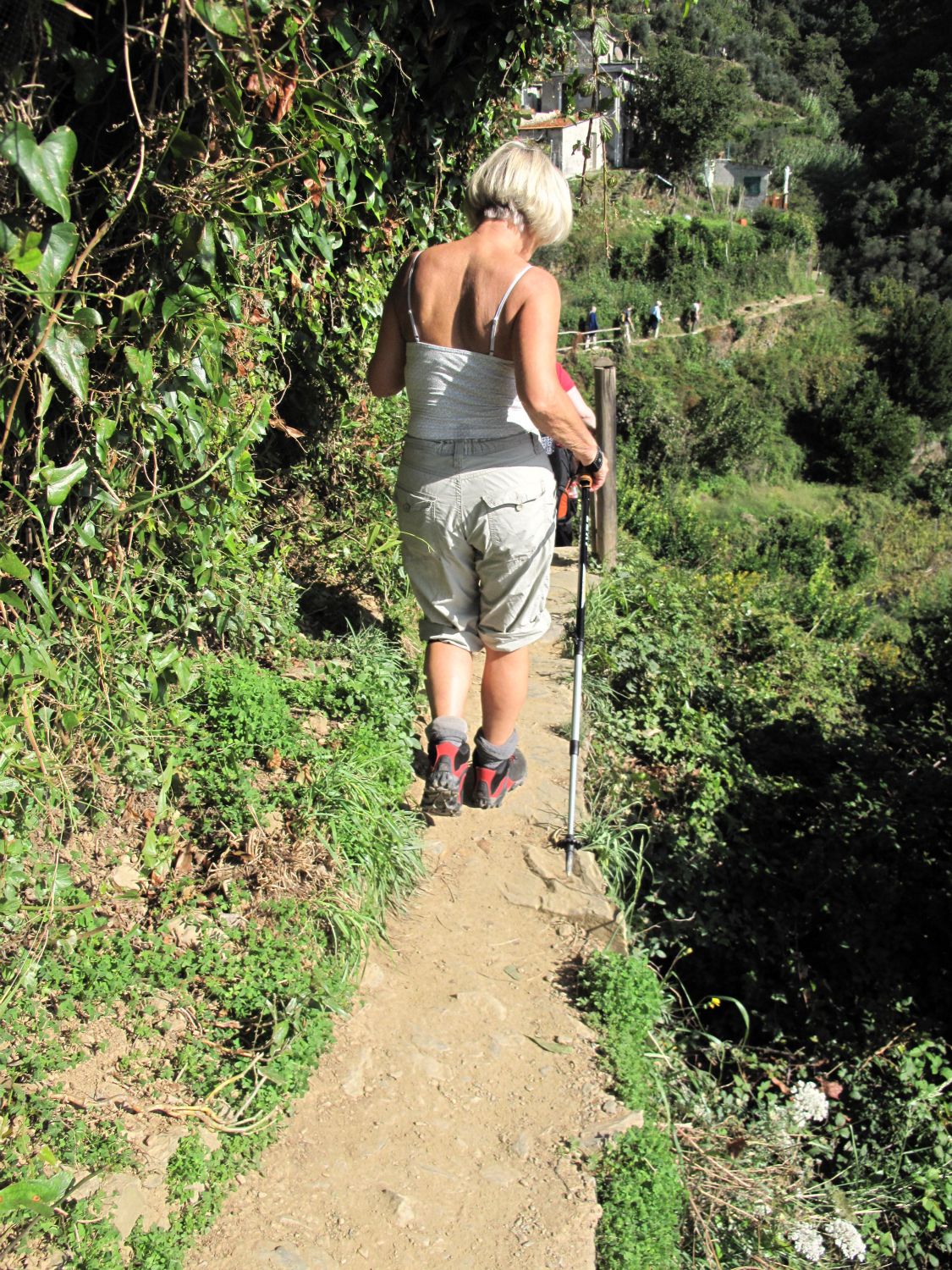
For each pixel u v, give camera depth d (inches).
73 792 111.3
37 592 92.7
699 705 267.3
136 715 112.2
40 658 97.1
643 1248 95.7
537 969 127.5
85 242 91.7
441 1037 113.0
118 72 88.0
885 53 3427.7
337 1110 101.0
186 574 136.7
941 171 2340.1
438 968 123.9
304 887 118.0
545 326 105.3
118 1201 83.3
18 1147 84.2
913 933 225.5
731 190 2368.4
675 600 314.8
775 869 228.8
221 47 85.0
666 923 196.1
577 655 146.4
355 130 143.3
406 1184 94.3
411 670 177.3
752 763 268.1
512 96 203.8
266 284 144.7
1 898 97.1
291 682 150.6
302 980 107.4
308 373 195.0
